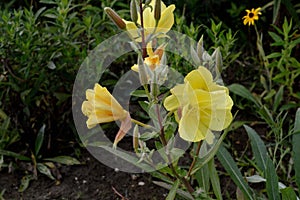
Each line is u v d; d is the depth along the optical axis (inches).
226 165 31.4
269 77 48.0
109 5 48.3
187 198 30.8
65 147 45.4
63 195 40.6
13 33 42.3
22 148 45.3
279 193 30.8
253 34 57.8
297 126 31.9
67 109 44.9
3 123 43.9
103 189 41.1
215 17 55.9
